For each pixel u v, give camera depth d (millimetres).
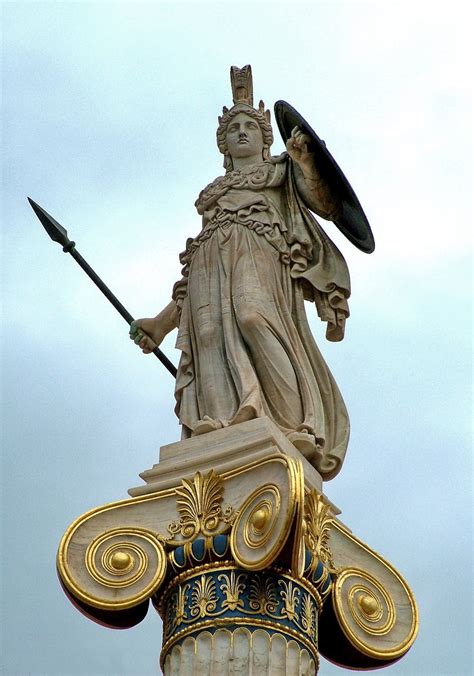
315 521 15477
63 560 15062
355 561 15992
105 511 15469
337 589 15594
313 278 17469
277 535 14336
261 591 14648
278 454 14922
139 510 15500
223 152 18719
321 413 16594
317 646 15156
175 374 18594
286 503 14391
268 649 14359
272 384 16359
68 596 15195
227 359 16547
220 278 17125
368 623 15703
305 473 15922
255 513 14664
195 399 16641
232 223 17500
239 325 16672
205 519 15086
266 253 17281
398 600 15969
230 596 14594
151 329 18500
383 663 15766
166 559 15102
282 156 18156
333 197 17859
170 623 14898
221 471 15336
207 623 14523
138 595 14938
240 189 17891
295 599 14812
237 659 14273
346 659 15930
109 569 15125
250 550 14594
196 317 17016
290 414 16297
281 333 16672
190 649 14508
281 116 18203
